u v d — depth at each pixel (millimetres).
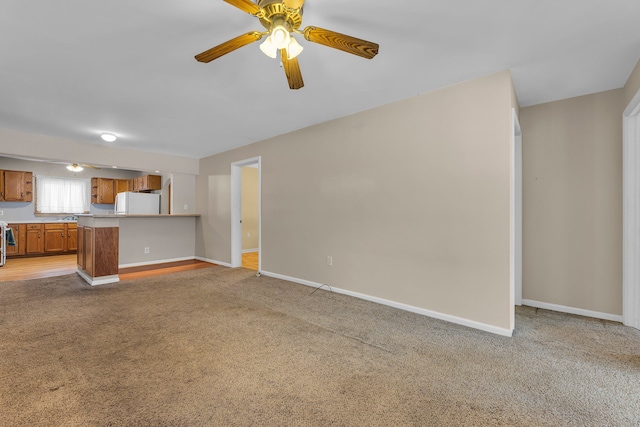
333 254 3553
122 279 4215
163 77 2447
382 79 2496
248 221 7309
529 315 2777
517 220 3053
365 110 3223
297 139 3977
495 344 2170
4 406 1453
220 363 1896
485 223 2420
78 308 2930
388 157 3027
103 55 2105
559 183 2904
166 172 5758
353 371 1812
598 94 2721
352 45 1643
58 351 2029
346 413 1438
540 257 3000
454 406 1488
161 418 1390
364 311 2865
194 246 6188
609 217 2680
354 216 3332
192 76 2434
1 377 1707
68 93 2754
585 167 2783
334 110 3242
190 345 2143
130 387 1628
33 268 5035
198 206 6059
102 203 7438
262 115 3400
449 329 2439
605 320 2658
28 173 6457
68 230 6672
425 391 1612
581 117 2799
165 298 3289
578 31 1826
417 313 2805
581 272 2803
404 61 2207
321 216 3682
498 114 2359
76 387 1620
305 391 1610
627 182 2506
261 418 1401
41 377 1712
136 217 5297
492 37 1902
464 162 2525
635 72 2256
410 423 1372
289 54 1625
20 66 2250
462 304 2539
